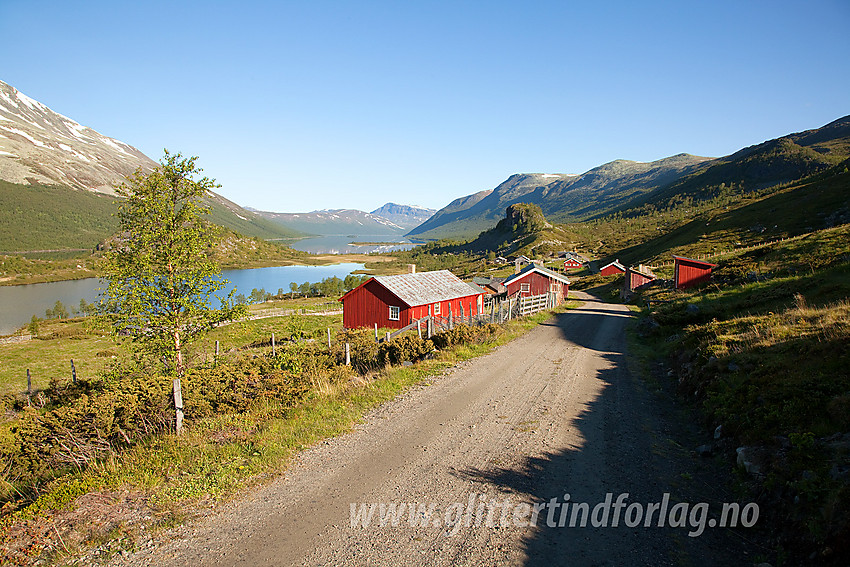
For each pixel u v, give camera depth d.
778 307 15.30
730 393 8.83
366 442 8.45
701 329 14.57
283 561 5.05
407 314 31.23
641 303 38.78
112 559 5.08
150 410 8.98
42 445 7.97
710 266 35.44
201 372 11.46
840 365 7.88
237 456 7.70
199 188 16.38
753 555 5.06
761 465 6.32
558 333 23.03
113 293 14.88
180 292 16.12
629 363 15.67
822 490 5.10
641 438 8.66
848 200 61.88
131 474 7.01
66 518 5.78
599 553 5.19
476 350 17.42
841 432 6.14
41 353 35.16
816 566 4.49
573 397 11.47
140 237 15.56
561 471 7.27
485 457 7.80
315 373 12.69
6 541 5.30
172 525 5.73
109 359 32.12
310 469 7.33
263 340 33.22
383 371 13.85
